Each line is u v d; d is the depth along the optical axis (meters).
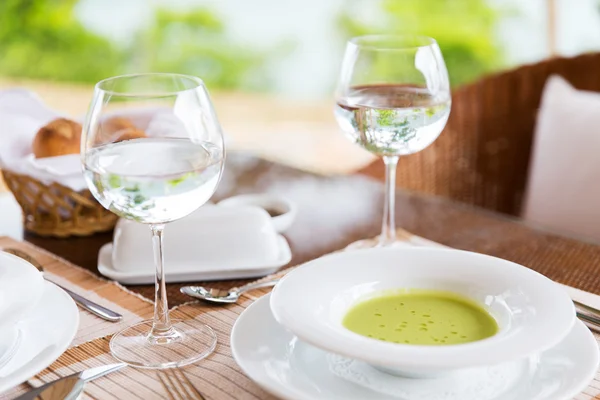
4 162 1.20
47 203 1.21
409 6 4.50
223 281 1.10
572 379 0.86
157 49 4.72
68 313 0.95
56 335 0.92
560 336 0.85
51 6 4.57
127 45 4.70
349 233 1.22
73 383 0.88
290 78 4.77
